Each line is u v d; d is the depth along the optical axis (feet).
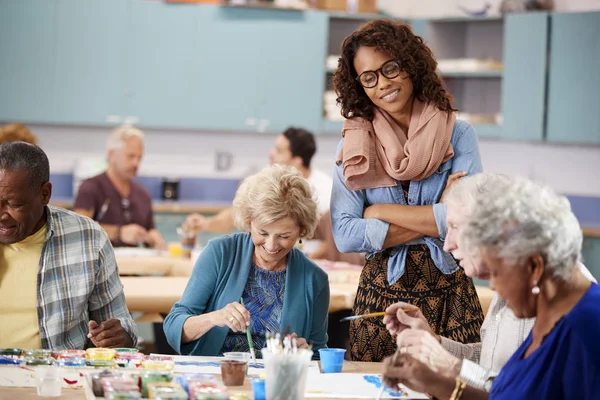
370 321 10.96
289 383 7.79
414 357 8.01
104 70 28.58
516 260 7.13
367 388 8.90
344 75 11.35
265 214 10.32
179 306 10.91
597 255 26.37
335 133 30.94
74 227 10.98
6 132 19.76
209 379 8.08
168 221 28.04
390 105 11.00
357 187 11.24
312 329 11.09
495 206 7.16
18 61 28.17
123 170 22.48
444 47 30.01
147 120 28.91
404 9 31.17
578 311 7.03
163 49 28.81
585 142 27.43
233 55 29.09
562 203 7.25
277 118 29.35
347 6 29.53
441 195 11.18
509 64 28.09
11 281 10.71
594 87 27.27
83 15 28.43
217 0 28.94
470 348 9.62
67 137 29.89
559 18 27.55
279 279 10.98
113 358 9.29
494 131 28.35
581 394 6.93
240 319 10.02
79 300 10.85
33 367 8.68
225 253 10.99
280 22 29.14
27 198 10.16
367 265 11.25
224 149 30.99
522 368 7.27
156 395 7.47
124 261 18.45
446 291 10.85
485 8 29.81
